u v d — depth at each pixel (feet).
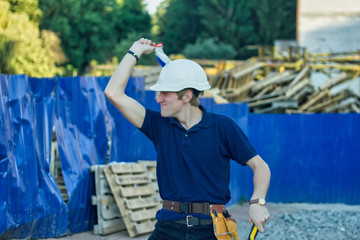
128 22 167.02
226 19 216.74
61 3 122.42
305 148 45.16
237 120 40.50
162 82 11.75
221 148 11.79
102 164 27.68
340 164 45.03
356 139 44.83
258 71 66.85
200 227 11.55
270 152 44.80
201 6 218.59
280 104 52.85
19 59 76.95
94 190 26.96
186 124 11.94
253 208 11.08
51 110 25.14
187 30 228.02
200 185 11.64
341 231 31.53
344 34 100.94
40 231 24.07
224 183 11.89
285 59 66.44
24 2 91.40
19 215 22.57
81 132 26.91
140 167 28.04
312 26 102.01
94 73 77.61
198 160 11.68
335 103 54.19
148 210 27.25
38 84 24.50
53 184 24.72
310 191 45.09
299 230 31.65
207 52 175.22
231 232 11.55
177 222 11.64
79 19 127.44
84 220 26.53
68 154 25.84
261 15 215.51
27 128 23.34
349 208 42.47
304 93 54.80
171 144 11.93
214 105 36.01
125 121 29.27
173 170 11.83
